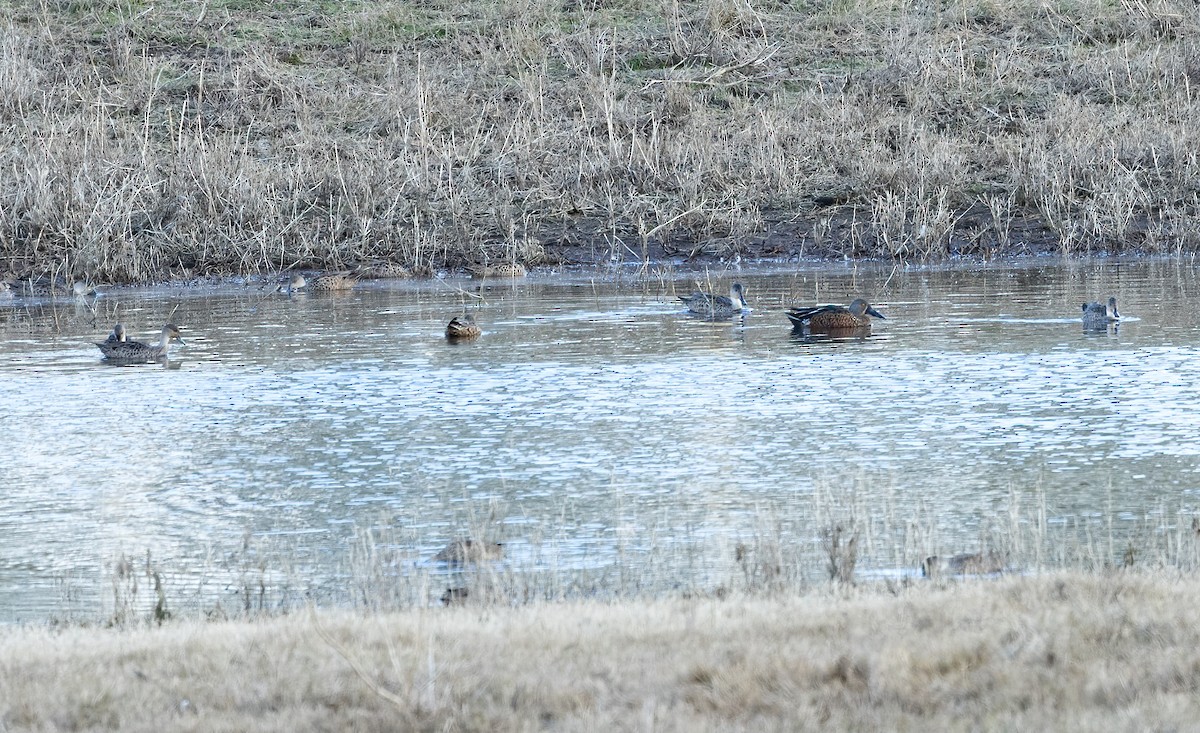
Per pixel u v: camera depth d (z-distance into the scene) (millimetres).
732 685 28266
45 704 28797
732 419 63531
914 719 26500
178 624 37750
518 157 124375
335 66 142000
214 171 115938
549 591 41312
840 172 124188
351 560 44594
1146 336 80125
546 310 95062
